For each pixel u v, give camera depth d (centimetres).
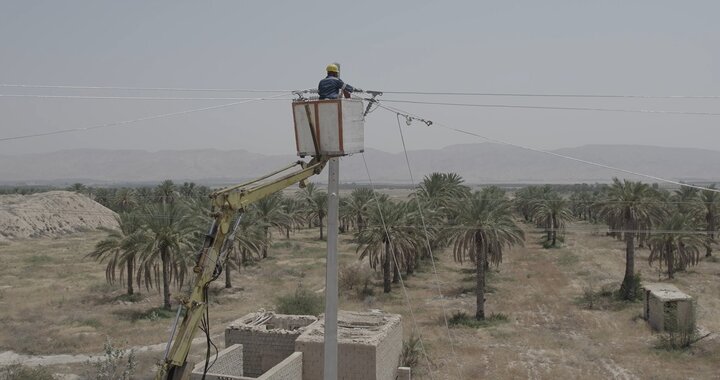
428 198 6656
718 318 3928
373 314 2808
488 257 5931
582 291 4991
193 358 2850
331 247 1234
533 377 2839
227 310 4256
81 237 9444
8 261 6600
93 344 3288
